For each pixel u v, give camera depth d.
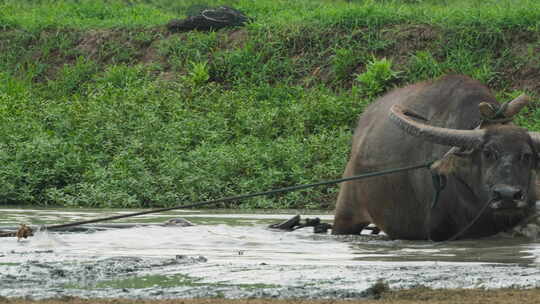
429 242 27.28
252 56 62.31
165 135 50.12
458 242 26.55
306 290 17.55
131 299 16.47
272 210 40.72
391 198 28.56
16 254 23.44
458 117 26.86
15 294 17.11
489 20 59.91
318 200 43.25
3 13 75.44
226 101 56.00
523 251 23.84
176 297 16.86
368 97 56.62
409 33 60.62
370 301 16.31
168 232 28.67
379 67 56.66
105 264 20.88
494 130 24.97
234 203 43.12
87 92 61.25
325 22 63.75
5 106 56.59
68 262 21.20
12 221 33.44
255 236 28.47
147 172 45.28
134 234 28.11
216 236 28.02
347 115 53.81
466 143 25.14
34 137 49.72
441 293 16.95
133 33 69.00
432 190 27.08
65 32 70.75
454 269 20.30
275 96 58.03
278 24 65.06
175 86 59.94
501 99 53.34
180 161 46.44
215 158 46.47
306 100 55.19
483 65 56.38
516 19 59.28
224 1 78.38
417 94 28.69
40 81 66.56
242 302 16.03
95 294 17.17
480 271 19.91
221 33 66.38
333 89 59.09
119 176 45.00
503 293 16.86
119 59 66.44
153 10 79.81
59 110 54.38
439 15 62.09
